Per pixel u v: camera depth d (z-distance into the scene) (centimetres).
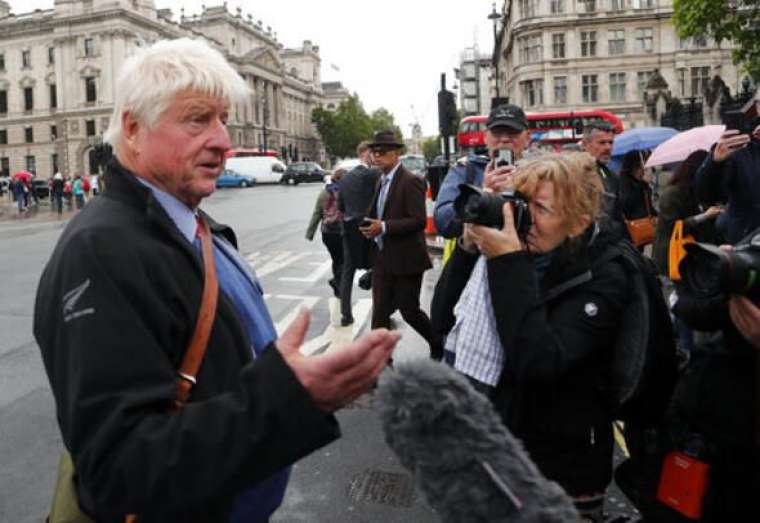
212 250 172
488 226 216
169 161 160
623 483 246
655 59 5356
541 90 5556
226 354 151
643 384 223
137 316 134
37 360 625
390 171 554
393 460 407
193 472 118
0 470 398
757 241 180
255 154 6316
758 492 207
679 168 530
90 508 150
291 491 372
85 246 138
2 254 1420
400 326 748
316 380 120
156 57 160
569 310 220
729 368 207
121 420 122
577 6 5431
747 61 2031
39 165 7438
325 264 1242
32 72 7375
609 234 233
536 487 95
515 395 234
